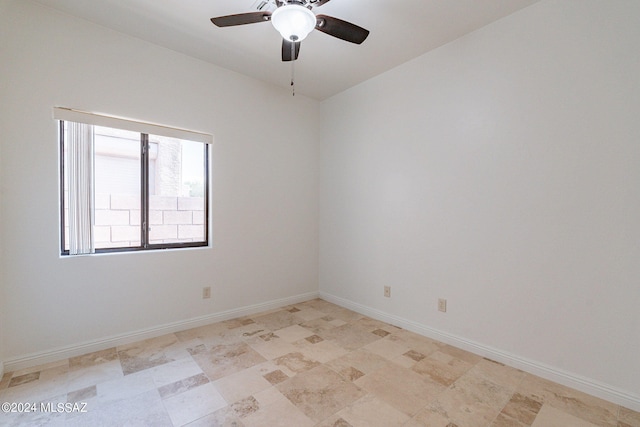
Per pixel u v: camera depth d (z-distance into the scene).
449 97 2.48
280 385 1.89
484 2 1.99
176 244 2.80
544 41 1.97
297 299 3.61
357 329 2.81
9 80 1.99
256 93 3.20
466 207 2.38
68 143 2.22
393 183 2.93
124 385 1.88
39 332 2.11
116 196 2.55
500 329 2.20
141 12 2.14
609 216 1.75
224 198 2.98
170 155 2.83
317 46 2.53
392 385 1.90
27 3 2.04
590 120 1.81
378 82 3.06
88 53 2.26
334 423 1.56
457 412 1.65
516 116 2.11
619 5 1.71
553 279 1.96
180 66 2.69
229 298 3.04
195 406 1.69
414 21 2.20
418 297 2.72
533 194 2.04
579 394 1.82
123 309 2.44
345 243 3.46
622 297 1.72
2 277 1.98
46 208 2.12
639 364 1.66
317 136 3.79
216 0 2.01
